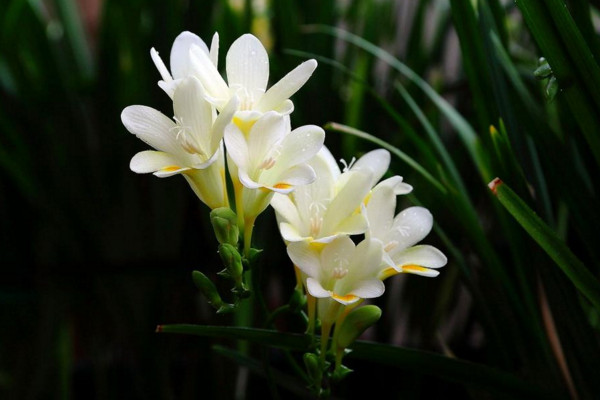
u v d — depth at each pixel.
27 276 1.08
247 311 1.05
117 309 1.08
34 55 1.08
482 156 0.92
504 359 0.93
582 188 0.88
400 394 1.05
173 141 0.80
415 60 1.15
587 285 0.83
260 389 1.09
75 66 1.10
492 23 0.92
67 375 1.09
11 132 1.07
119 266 1.07
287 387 1.02
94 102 1.09
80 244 1.08
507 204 0.82
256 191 0.80
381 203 0.81
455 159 1.08
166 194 1.07
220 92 0.79
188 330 0.84
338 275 0.80
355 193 0.80
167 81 0.79
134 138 1.08
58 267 1.07
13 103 1.08
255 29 1.22
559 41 0.81
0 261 1.08
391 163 1.05
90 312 1.09
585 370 0.88
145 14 1.11
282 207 0.80
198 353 1.08
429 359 0.87
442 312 1.06
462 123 0.96
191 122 0.79
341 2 1.26
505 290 0.91
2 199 1.08
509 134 0.90
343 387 1.08
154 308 1.08
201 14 1.07
